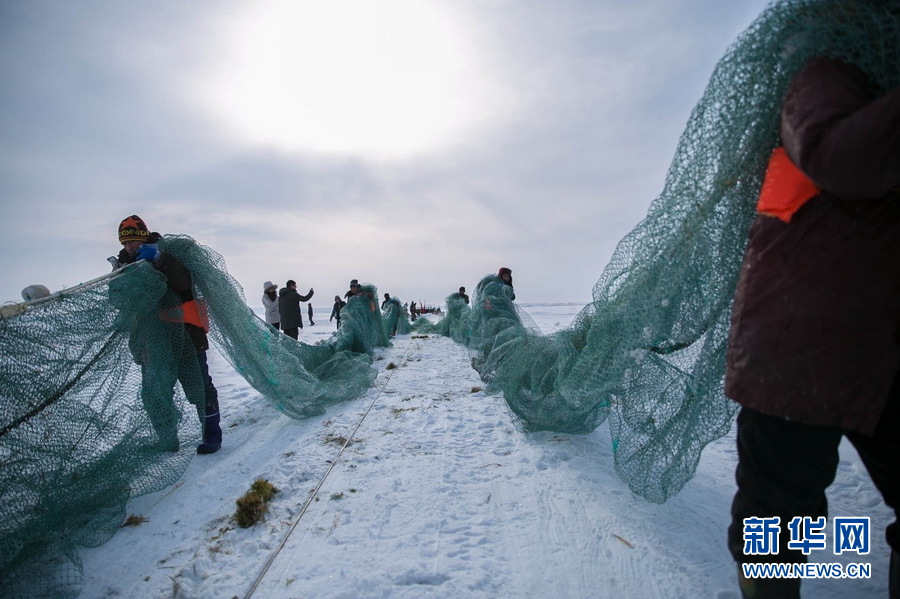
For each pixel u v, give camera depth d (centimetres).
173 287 374
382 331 1271
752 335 140
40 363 272
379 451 403
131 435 314
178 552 261
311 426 488
